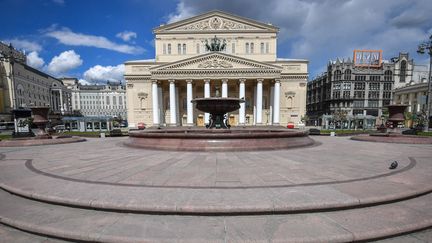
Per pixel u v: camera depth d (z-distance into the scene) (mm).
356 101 66562
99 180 5531
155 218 3908
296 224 3670
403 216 3947
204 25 49719
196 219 3863
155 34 50000
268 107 50125
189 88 45094
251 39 49531
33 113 16422
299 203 4078
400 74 66438
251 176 5789
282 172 6207
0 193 5230
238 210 3947
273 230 3500
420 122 36781
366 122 57062
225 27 49625
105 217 3957
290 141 11117
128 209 4074
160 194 4547
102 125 51125
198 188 4879
